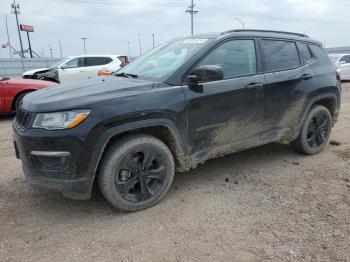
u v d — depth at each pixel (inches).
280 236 126.2
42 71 610.2
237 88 162.1
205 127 155.0
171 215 141.8
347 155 211.6
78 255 117.6
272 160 202.5
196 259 114.3
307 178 177.2
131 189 145.3
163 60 166.4
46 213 145.2
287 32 199.9
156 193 147.9
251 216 140.1
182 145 149.9
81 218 140.9
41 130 127.1
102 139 129.4
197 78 144.9
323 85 201.9
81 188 130.4
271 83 175.5
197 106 150.4
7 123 332.8
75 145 126.3
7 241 126.0
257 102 170.7
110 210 146.6
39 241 125.8
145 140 140.9
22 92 352.2
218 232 129.2
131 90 139.6
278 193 160.4
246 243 122.4
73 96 133.3
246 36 174.4
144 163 143.3
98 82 156.9
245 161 201.0
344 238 124.2
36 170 132.0
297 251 117.6
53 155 127.0
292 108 187.9
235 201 152.8
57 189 130.4
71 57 601.3
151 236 127.5
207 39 165.6
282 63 185.5
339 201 151.7
